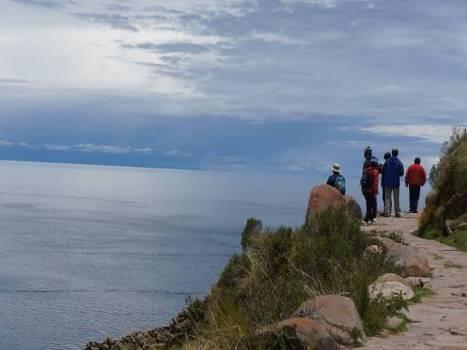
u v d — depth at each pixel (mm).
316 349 7379
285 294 10203
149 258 75312
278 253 14711
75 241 97938
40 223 132125
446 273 14031
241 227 125188
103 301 47781
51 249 86938
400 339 8523
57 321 41188
